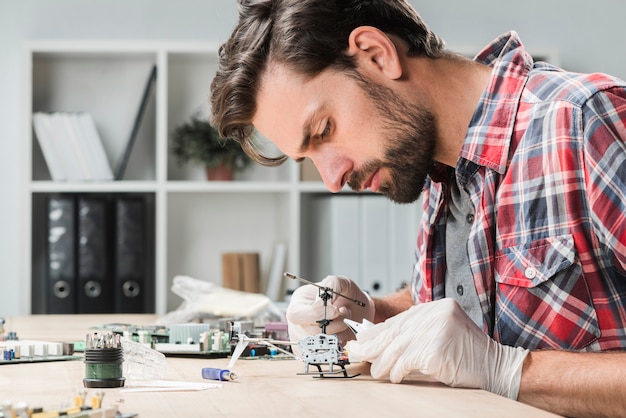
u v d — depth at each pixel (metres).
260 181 3.88
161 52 3.63
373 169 1.38
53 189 3.55
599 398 1.09
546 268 1.30
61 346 1.48
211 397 1.05
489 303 1.38
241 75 1.36
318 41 1.32
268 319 2.32
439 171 1.55
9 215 3.84
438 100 1.40
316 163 1.39
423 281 1.68
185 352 1.50
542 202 1.32
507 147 1.35
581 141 1.28
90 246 3.50
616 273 1.28
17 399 1.04
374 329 1.25
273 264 3.68
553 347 1.30
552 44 4.10
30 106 3.57
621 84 1.30
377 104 1.35
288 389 1.12
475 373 1.14
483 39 4.07
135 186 3.59
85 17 3.88
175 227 3.89
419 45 1.40
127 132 3.83
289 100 1.34
